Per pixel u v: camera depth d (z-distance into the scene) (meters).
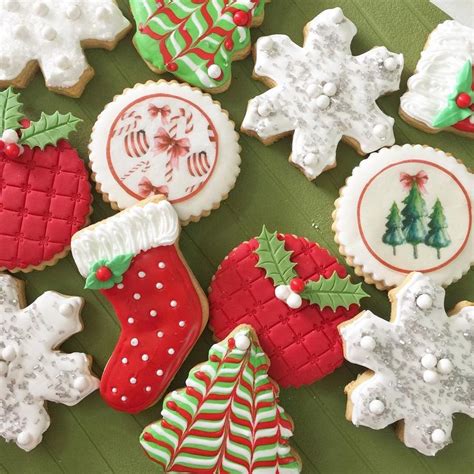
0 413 0.52
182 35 0.53
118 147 0.53
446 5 0.57
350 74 0.54
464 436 0.54
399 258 0.53
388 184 0.53
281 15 0.55
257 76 0.54
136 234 0.52
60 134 0.53
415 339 0.52
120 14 0.54
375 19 0.55
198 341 0.54
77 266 0.53
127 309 0.52
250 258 0.53
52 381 0.53
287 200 0.55
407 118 0.54
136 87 0.54
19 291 0.54
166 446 0.52
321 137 0.54
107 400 0.53
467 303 0.53
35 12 0.53
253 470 0.52
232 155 0.54
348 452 0.54
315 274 0.53
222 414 0.52
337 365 0.53
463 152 0.55
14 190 0.53
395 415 0.52
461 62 0.54
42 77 0.54
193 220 0.54
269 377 0.53
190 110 0.53
